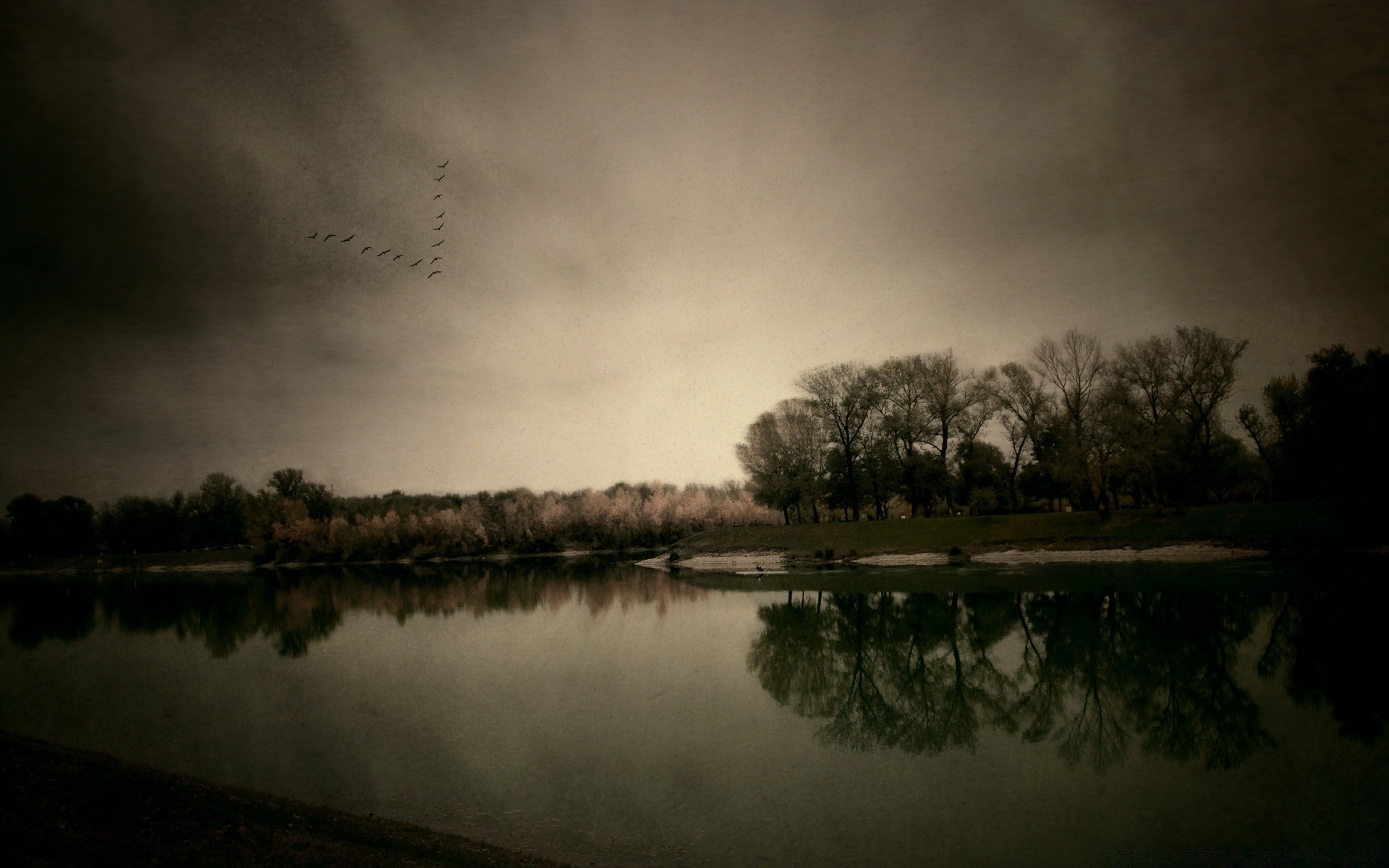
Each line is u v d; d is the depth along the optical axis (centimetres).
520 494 14175
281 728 2298
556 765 1858
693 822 1476
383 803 1617
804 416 8681
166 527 13175
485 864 1233
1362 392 5338
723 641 3584
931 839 1384
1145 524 5825
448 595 6512
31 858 1126
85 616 5825
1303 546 4956
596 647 3553
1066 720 2200
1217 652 2816
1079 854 1320
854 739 2061
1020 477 7744
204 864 1142
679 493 14312
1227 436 6512
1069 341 6644
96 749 2081
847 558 6875
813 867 1266
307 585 8194
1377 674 2433
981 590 4569
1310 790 1584
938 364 7906
